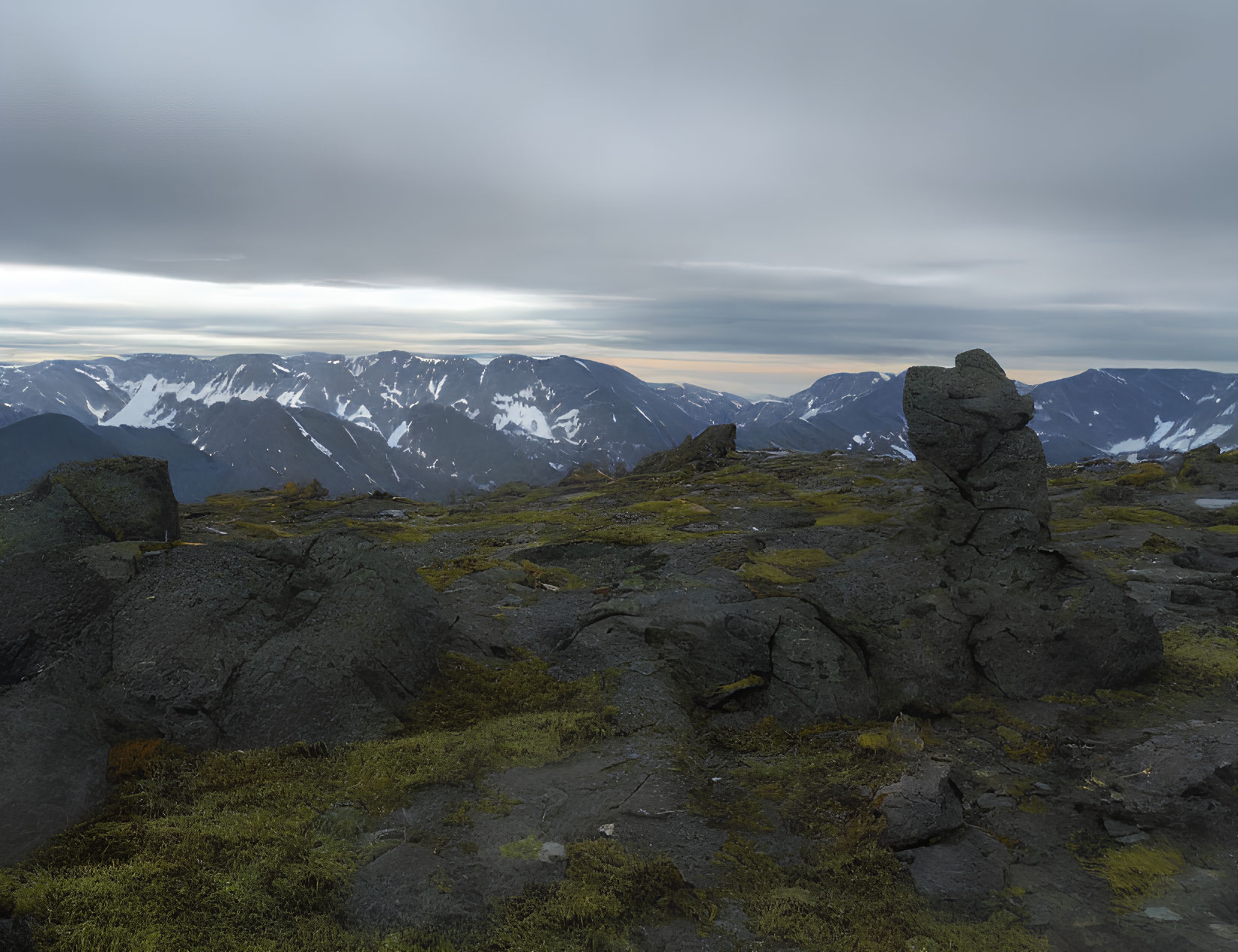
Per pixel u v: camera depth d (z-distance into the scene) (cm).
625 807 736
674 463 4312
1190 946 559
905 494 2578
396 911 547
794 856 674
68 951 485
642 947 544
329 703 863
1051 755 897
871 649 1084
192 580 923
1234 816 733
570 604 1365
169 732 783
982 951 551
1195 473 3020
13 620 814
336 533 1049
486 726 895
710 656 1066
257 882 572
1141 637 1101
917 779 768
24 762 650
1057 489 3072
